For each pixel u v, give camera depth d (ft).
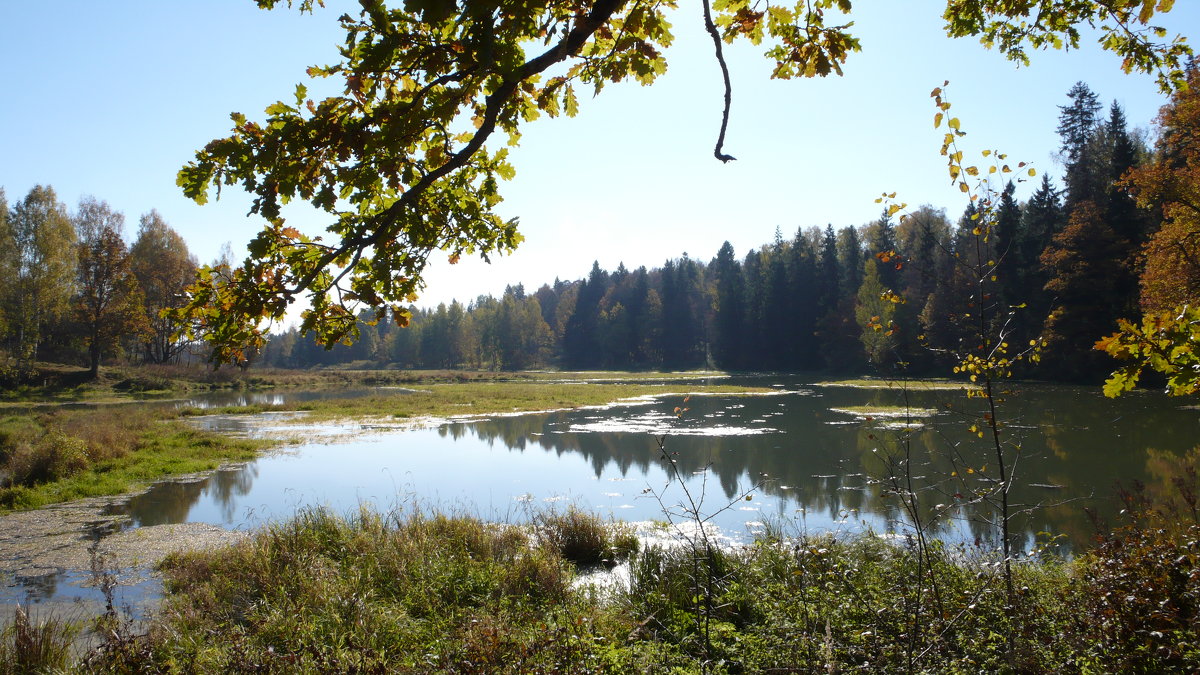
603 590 23.36
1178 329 9.02
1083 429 60.59
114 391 131.64
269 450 63.16
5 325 123.95
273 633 17.66
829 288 205.46
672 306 258.37
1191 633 11.68
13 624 20.24
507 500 42.16
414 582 22.67
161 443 62.69
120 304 134.92
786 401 102.22
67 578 27.94
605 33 8.30
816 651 13.96
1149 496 27.73
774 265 220.43
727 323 232.12
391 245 7.91
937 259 148.46
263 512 39.32
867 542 23.43
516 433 73.72
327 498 43.01
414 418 90.07
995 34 10.30
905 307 135.23
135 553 31.27
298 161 6.79
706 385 148.66
